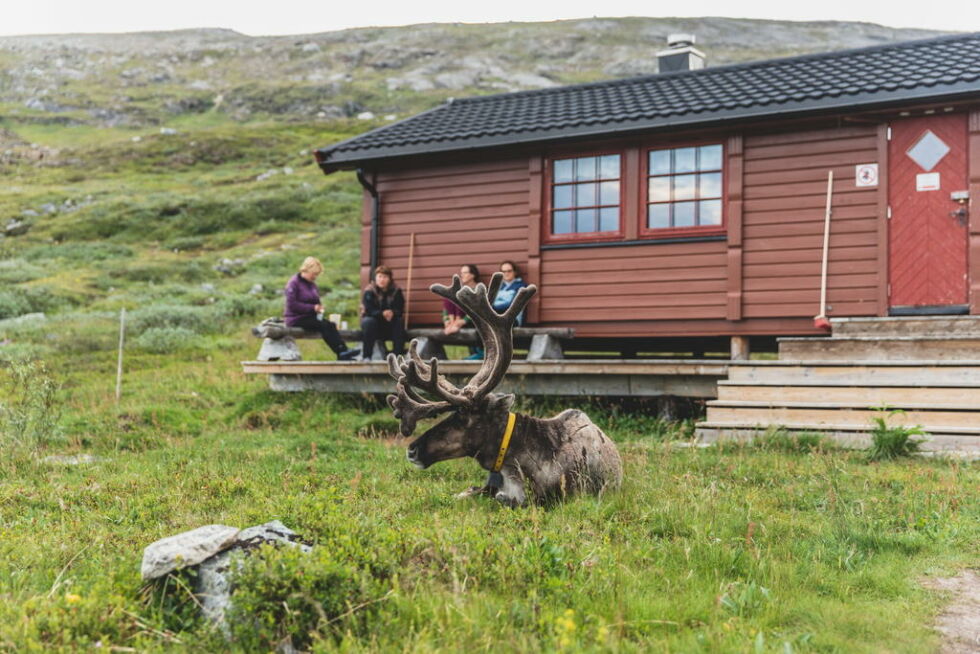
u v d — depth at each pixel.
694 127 11.34
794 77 11.88
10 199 41.78
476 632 3.67
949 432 8.53
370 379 12.20
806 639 3.81
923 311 10.63
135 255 31.23
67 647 3.40
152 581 3.99
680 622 4.02
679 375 10.80
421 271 13.17
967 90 10.06
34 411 10.14
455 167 13.01
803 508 6.44
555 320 12.33
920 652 3.79
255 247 32.09
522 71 97.81
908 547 5.32
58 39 117.50
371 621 3.74
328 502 5.71
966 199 10.48
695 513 5.83
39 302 22.53
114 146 57.44
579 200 12.30
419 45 109.12
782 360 10.09
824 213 11.10
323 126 64.56
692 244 11.68
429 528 5.24
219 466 8.25
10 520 6.12
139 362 16.16
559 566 4.51
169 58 106.94
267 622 3.64
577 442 6.62
